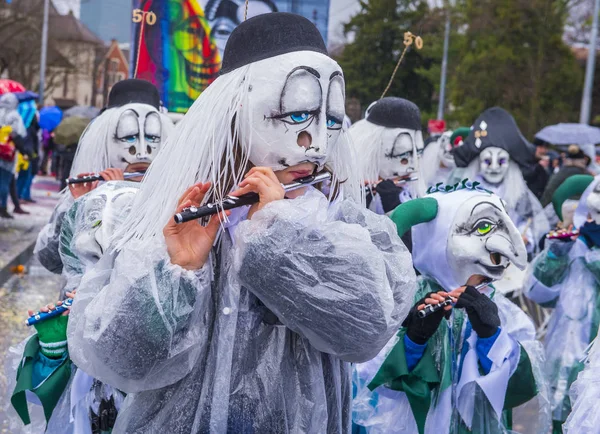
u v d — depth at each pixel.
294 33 2.89
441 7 30.36
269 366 2.84
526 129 29.83
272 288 2.70
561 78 29.45
